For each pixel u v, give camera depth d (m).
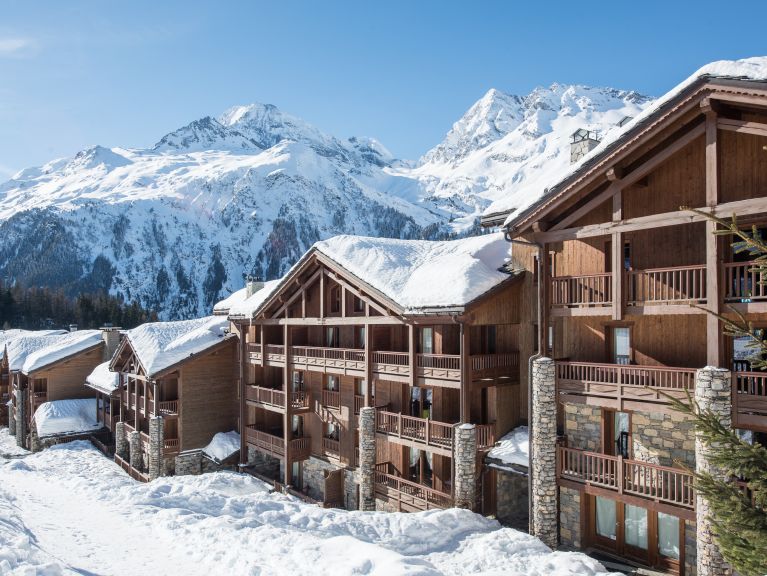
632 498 14.99
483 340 22.08
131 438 33.72
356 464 25.41
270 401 29.12
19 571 10.01
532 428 17.09
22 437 45.38
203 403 33.00
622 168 15.11
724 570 12.89
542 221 16.69
